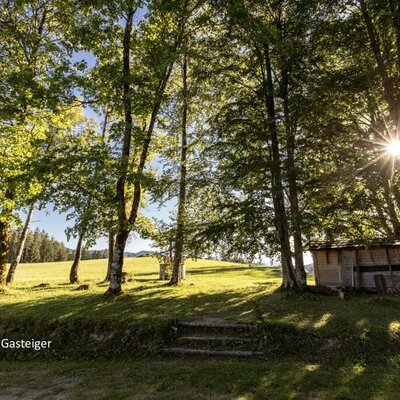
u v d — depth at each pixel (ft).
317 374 21.91
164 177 48.91
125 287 54.08
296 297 38.34
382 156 42.52
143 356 27.89
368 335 26.45
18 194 46.39
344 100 45.88
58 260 310.65
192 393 19.81
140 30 46.57
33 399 20.17
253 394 19.34
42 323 33.65
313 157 43.14
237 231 39.34
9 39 50.60
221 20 45.78
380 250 44.98
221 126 43.37
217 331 30.04
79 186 38.09
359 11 46.09
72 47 41.57
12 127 45.39
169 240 45.57
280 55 42.32
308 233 39.22
